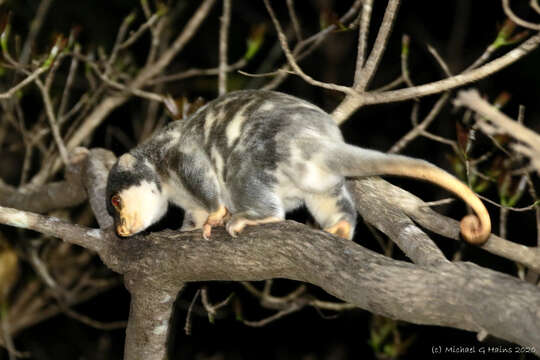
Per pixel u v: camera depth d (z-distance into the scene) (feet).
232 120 21.52
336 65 47.96
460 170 25.52
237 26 48.60
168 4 34.94
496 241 21.42
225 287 31.04
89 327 44.88
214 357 43.80
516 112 44.24
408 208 22.35
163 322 21.56
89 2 45.47
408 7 47.73
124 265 21.16
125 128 45.57
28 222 21.62
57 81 41.70
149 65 34.45
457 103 11.99
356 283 15.31
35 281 40.06
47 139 42.06
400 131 46.11
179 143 23.07
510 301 13.41
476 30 49.14
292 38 46.44
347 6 48.75
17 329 40.19
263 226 18.28
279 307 31.60
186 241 19.76
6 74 35.14
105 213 24.64
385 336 31.58
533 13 45.73
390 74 47.29
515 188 24.35
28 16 43.73
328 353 43.57
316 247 16.56
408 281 14.66
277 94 21.67
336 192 21.15
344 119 23.22
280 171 20.26
